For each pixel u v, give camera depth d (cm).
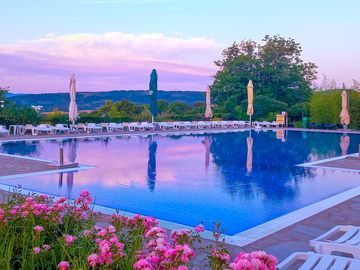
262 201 778
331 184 952
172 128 2692
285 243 514
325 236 421
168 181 971
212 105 3844
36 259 256
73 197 780
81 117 2397
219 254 226
